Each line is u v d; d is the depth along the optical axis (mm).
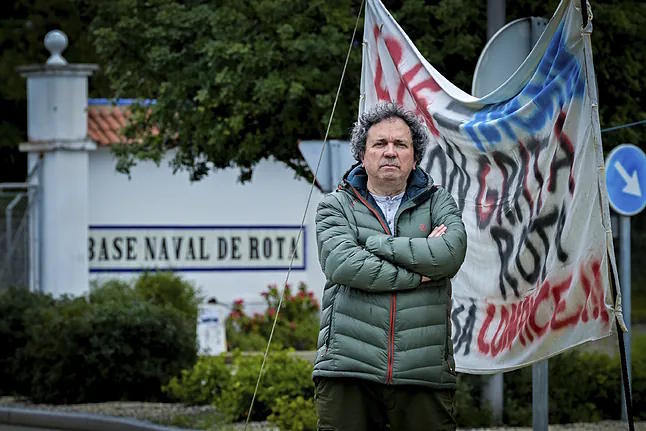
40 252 23562
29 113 23609
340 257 7066
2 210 23719
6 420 16141
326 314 7215
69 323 16984
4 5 34938
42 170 23609
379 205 7336
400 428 7195
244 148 16094
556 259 7699
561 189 7660
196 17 15984
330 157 12969
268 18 15461
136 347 16984
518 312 8188
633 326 30750
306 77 15258
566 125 7566
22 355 17453
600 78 15828
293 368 14742
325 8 15289
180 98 16203
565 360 15109
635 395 15039
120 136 18922
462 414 14055
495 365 8422
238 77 15461
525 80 8156
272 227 25781
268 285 25281
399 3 15688
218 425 13914
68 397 16828
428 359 7047
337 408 7160
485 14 15578
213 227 25484
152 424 14477
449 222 7215
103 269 24875
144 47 16734
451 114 8766
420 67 9125
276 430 13734
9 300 18328
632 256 37562
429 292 7094
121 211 24984
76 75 23484
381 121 7305
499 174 8398
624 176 13109
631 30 15484
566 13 7449
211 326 23297
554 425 14461
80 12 27828
